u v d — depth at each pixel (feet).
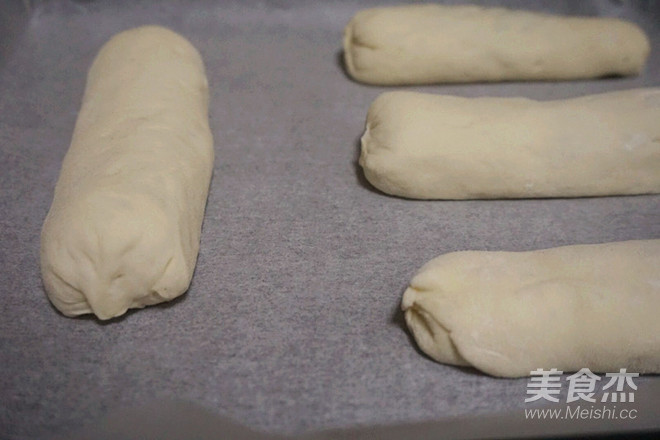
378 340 1.00
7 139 1.25
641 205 1.17
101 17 1.52
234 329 1.00
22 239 1.10
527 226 1.14
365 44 1.34
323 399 0.94
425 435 0.91
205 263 1.08
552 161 1.13
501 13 1.39
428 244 1.11
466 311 0.93
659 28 1.52
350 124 1.30
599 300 0.94
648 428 0.92
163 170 1.04
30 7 1.49
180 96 1.18
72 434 0.90
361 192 1.19
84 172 1.05
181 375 0.95
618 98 1.19
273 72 1.41
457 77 1.37
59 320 1.00
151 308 1.02
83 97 1.27
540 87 1.38
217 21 1.52
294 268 1.08
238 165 1.22
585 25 1.37
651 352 0.93
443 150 1.12
